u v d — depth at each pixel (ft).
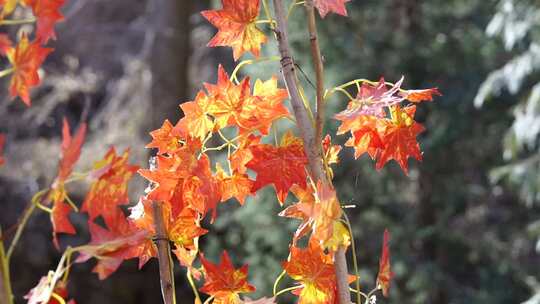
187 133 3.37
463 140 24.40
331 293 3.43
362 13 23.54
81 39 31.89
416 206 24.38
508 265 23.45
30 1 2.86
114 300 25.99
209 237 23.76
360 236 22.74
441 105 23.80
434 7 23.97
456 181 24.48
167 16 29.04
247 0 3.26
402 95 3.22
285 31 3.22
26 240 25.16
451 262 24.41
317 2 3.10
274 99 3.38
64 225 2.70
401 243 22.94
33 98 28.35
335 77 21.50
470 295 23.07
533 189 18.86
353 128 3.53
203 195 3.26
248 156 3.46
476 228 26.40
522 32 19.48
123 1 34.24
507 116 24.23
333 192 3.04
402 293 23.15
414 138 3.51
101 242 2.77
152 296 26.89
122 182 2.76
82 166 26.53
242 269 3.49
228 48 31.24
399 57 22.88
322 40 22.21
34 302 2.84
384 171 23.03
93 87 31.53
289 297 21.42
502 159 25.00
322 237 3.04
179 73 28.89
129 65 31.42
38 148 27.84
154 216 3.41
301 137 3.31
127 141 28.66
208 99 3.35
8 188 26.50
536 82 23.77
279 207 21.83
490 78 19.22
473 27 24.08
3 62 17.54
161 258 3.40
